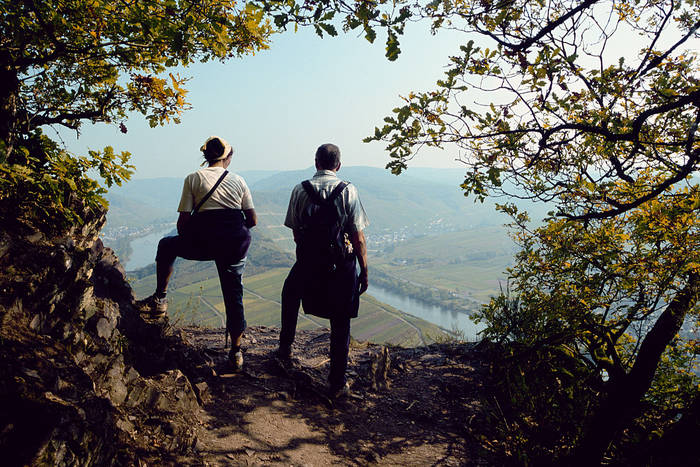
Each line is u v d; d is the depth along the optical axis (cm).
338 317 346
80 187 297
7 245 238
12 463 160
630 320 387
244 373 365
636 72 276
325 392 367
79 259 273
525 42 234
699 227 319
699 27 258
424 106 244
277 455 274
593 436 339
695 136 274
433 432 357
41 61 276
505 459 336
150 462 224
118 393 251
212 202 326
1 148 242
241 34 281
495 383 457
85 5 266
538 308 430
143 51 304
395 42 198
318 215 323
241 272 352
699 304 360
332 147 338
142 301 367
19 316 224
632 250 387
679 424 336
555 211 380
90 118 339
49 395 192
